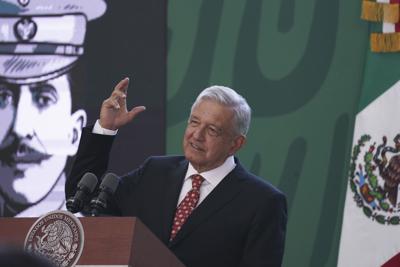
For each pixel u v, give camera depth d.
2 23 19.25
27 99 19.12
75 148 19.02
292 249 18.52
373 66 18.48
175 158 11.31
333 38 18.91
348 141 18.61
